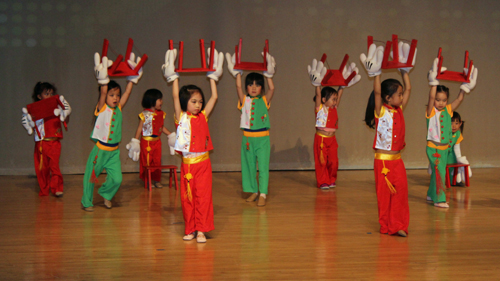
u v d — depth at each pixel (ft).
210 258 8.74
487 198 14.90
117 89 12.80
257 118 13.96
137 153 16.46
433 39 23.20
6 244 9.70
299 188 17.07
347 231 10.76
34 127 15.17
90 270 8.08
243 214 12.60
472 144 23.63
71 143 21.35
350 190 16.58
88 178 12.85
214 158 22.17
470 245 9.62
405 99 10.37
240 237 10.24
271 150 22.48
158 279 7.63
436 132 13.23
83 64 21.29
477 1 23.34
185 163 9.84
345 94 22.76
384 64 10.00
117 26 21.42
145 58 12.44
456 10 23.25
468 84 12.89
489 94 23.57
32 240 10.00
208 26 21.88
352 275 7.83
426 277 7.75
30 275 7.84
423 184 18.08
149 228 11.06
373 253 9.05
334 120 16.62
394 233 10.39
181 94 9.61
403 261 8.58
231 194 15.81
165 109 21.83
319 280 7.59
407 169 22.97
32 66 20.99
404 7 22.94
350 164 22.93
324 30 22.54
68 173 21.31
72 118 21.31
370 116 10.59
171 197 15.19
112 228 11.05
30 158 21.18
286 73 22.35
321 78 14.80
